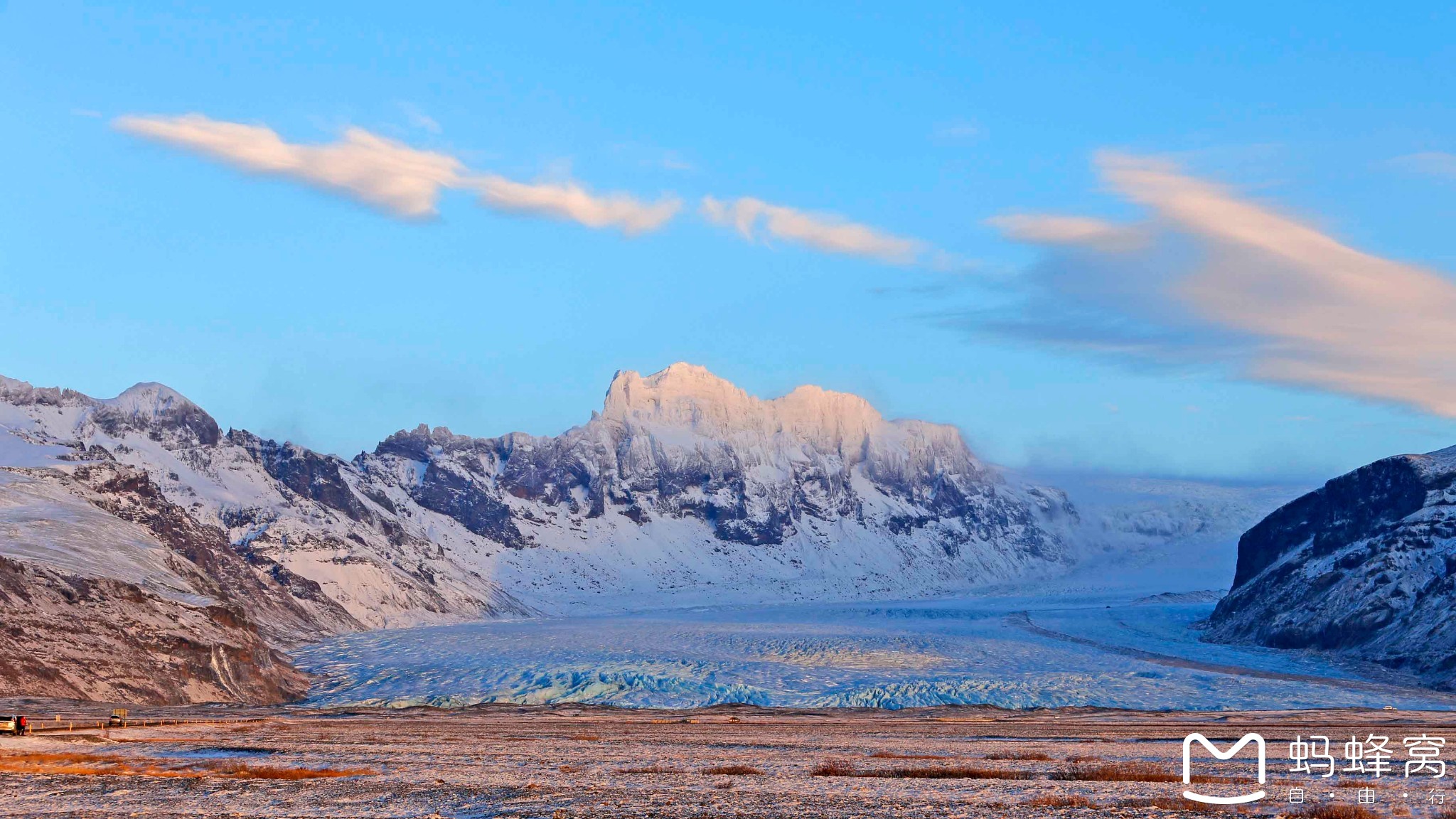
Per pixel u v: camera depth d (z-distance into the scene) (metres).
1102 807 47.25
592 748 86.25
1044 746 90.25
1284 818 44.00
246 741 91.94
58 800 53.16
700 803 49.44
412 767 68.38
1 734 90.38
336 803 51.53
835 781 59.28
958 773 62.75
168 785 58.06
